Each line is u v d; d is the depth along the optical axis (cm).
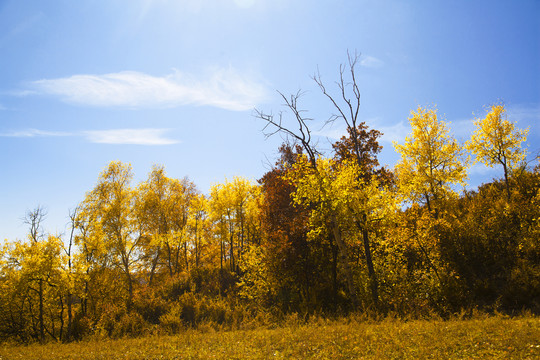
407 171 2138
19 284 2172
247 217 2925
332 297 1852
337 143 2181
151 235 3306
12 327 2377
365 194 1634
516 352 666
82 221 2589
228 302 2248
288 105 1758
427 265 1641
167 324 1808
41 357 1067
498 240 1675
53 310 2480
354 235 1845
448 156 2019
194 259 4062
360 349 809
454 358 679
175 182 3803
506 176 1983
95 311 2522
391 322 1142
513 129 1966
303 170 1683
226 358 842
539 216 1673
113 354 1005
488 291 1449
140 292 2844
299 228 1956
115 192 2988
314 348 858
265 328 1407
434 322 1021
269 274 2022
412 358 706
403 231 1677
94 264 2644
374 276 1667
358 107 1827
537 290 1309
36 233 2705
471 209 2041
